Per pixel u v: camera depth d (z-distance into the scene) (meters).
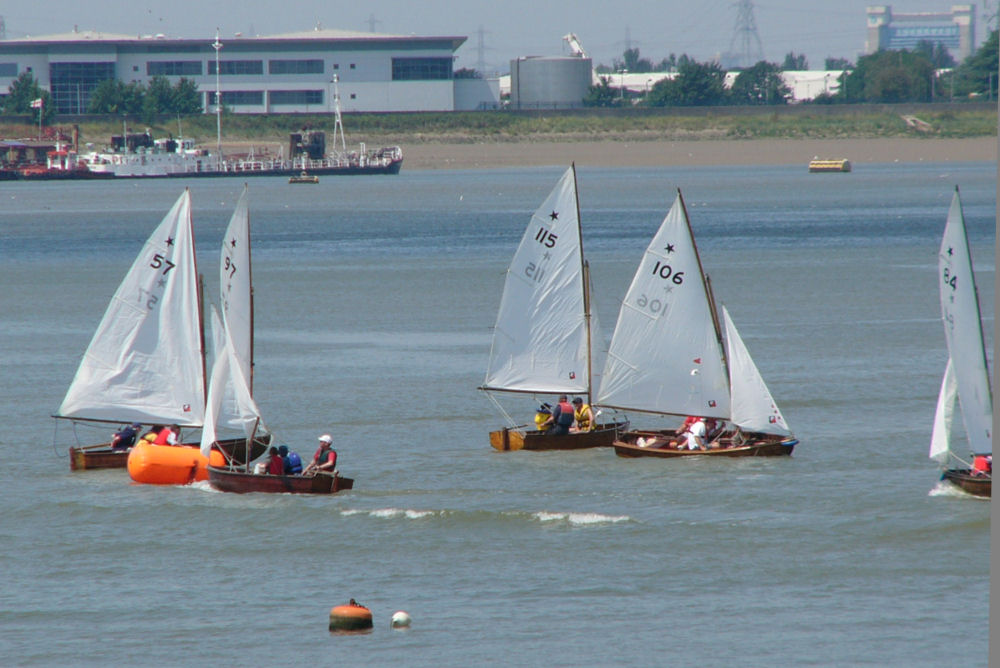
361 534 164.38
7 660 128.25
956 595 140.75
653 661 125.56
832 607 138.25
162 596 144.75
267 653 129.00
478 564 153.88
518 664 125.38
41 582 149.38
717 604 139.75
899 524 163.25
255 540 163.12
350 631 133.88
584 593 143.75
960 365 174.62
